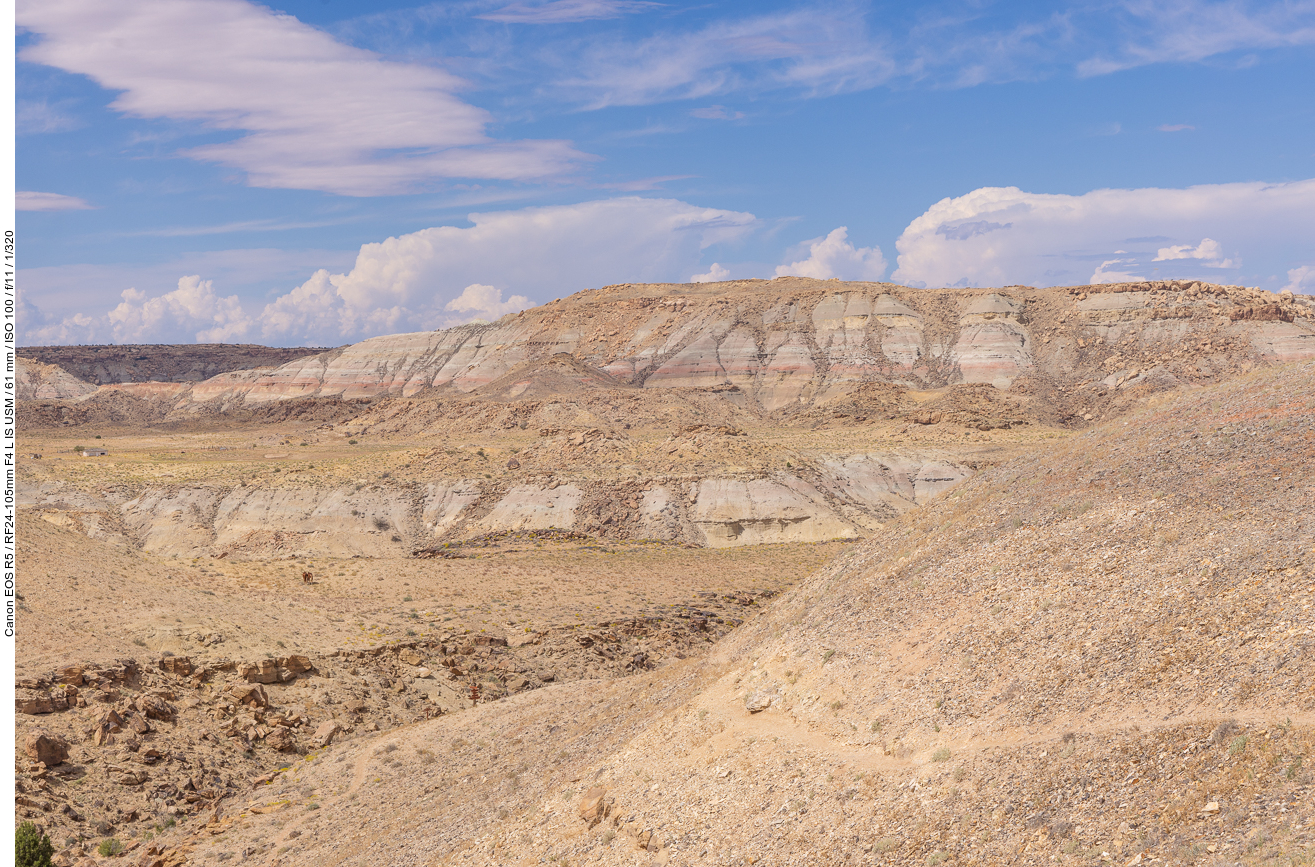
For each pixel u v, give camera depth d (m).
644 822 23.95
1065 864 15.68
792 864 19.70
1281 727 15.70
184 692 49.56
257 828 38.50
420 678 60.84
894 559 31.58
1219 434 28.31
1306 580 18.84
